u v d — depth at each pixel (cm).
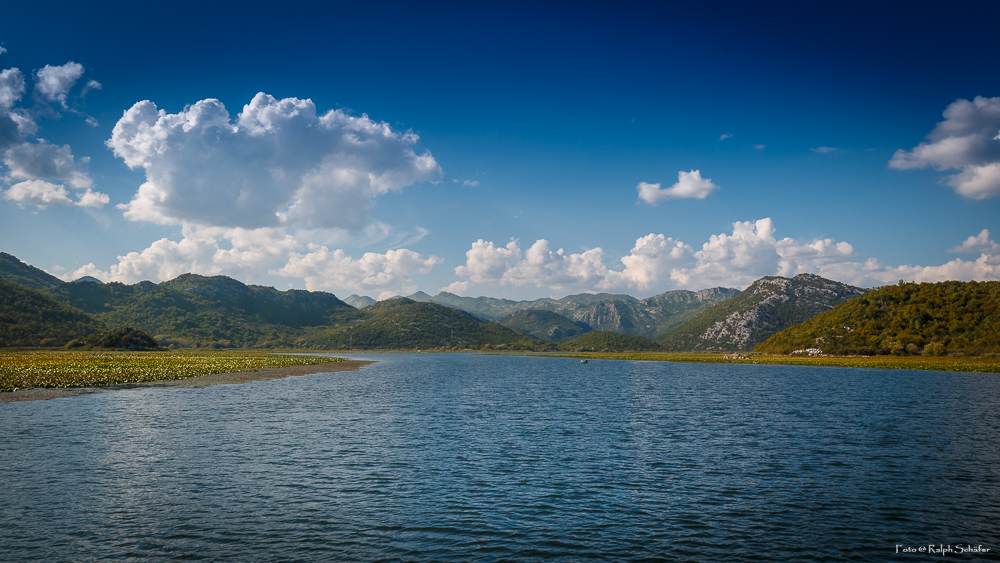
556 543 1806
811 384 8875
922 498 2347
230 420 4253
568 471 2769
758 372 13200
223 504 2155
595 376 11519
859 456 3173
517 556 1695
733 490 2452
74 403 5094
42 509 2055
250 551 1702
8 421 4019
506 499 2277
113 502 2155
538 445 3441
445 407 5438
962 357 16212
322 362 15462
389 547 1748
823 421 4572
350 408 5194
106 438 3416
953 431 4038
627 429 4125
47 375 7075
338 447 3284
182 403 5253
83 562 1598
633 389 8000
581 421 4531
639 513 2122
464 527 1941
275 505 2152
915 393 7112
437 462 2928
